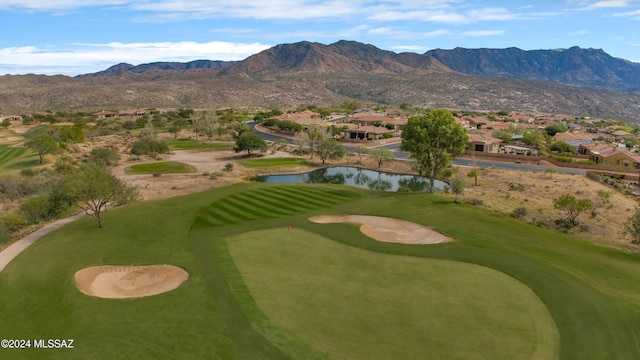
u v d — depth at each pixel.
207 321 24.36
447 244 37.62
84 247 36.38
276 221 44.50
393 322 23.89
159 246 36.72
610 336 23.06
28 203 45.66
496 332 23.00
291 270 31.34
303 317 24.45
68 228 41.56
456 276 30.38
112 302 26.80
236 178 78.06
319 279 29.73
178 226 42.22
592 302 26.75
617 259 34.66
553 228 44.06
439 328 23.30
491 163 96.88
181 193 62.53
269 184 64.56
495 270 31.62
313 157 104.56
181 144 120.88
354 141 127.94
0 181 62.38
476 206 51.53
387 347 21.52
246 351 21.45
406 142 68.25
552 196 61.53
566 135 136.25
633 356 21.38
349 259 33.69
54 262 33.03
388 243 37.84
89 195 40.12
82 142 111.56
